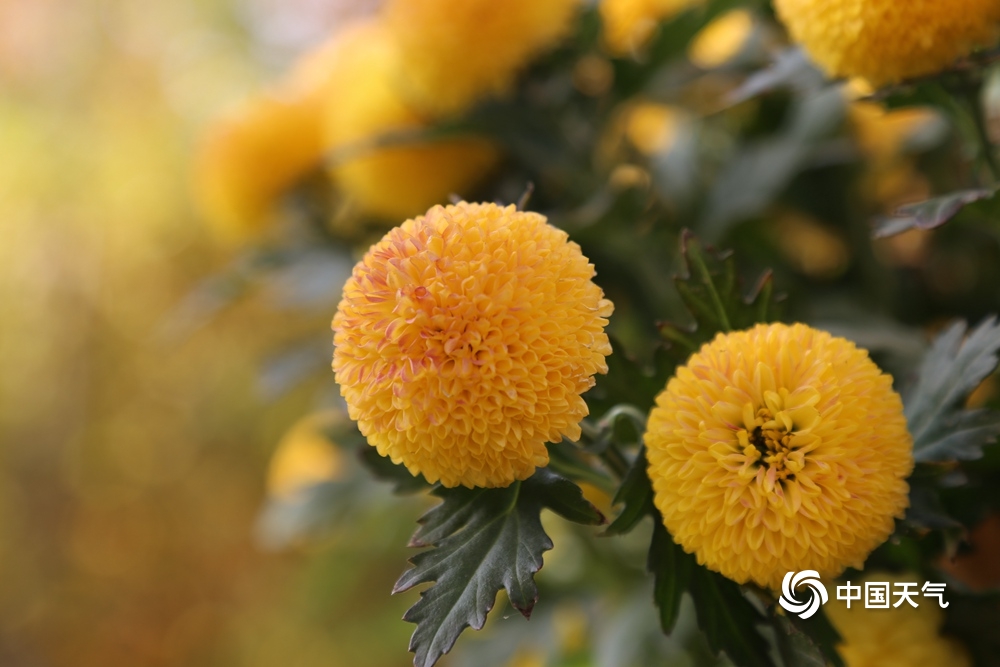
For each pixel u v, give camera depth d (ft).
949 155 1.76
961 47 1.24
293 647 3.96
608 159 1.73
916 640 1.26
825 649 1.17
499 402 1.10
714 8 1.58
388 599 3.38
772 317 1.24
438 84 1.57
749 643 1.17
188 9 4.50
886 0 1.22
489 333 1.11
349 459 2.05
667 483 1.14
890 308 1.72
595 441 1.21
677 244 1.69
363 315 1.12
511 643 1.75
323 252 1.92
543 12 1.55
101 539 4.61
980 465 1.34
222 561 4.50
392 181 1.73
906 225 1.23
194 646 4.43
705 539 1.13
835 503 1.11
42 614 4.51
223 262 4.57
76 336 4.65
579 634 1.83
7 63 4.73
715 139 1.90
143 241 4.66
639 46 1.67
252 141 1.95
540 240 1.14
